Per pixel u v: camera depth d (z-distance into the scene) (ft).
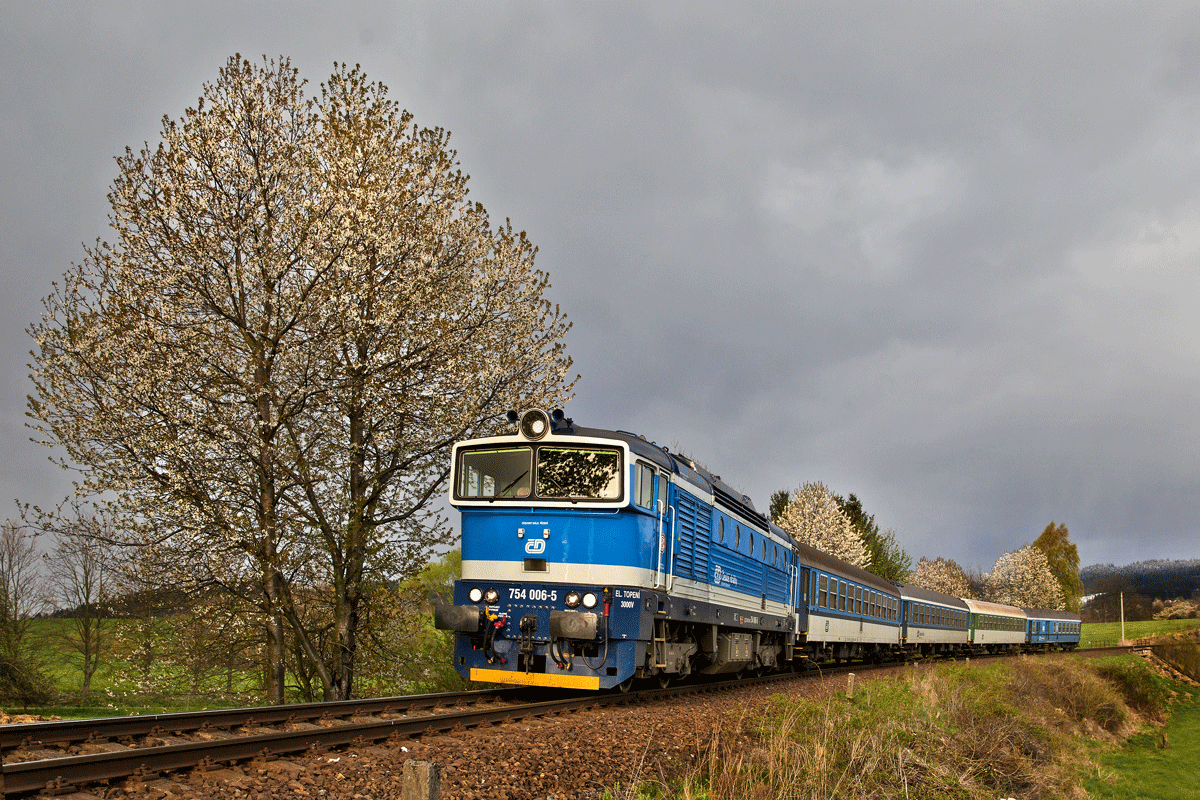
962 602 149.18
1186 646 190.70
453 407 57.16
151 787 20.54
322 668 55.31
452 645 64.13
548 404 61.57
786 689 62.13
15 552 78.59
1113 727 109.70
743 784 31.04
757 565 63.82
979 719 56.18
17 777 18.76
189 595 55.36
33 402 51.57
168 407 51.85
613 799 26.68
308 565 54.44
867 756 38.50
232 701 59.67
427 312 57.72
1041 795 47.85
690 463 52.75
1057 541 315.78
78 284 53.57
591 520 41.24
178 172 54.90
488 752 28.86
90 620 77.77
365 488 58.18
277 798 21.18
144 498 52.13
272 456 53.67
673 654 48.16
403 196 57.93
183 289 55.16
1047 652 189.37
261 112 56.54
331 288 55.01
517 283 63.46
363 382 55.36
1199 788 77.05
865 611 99.14
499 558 42.24
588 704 41.29
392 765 25.95
